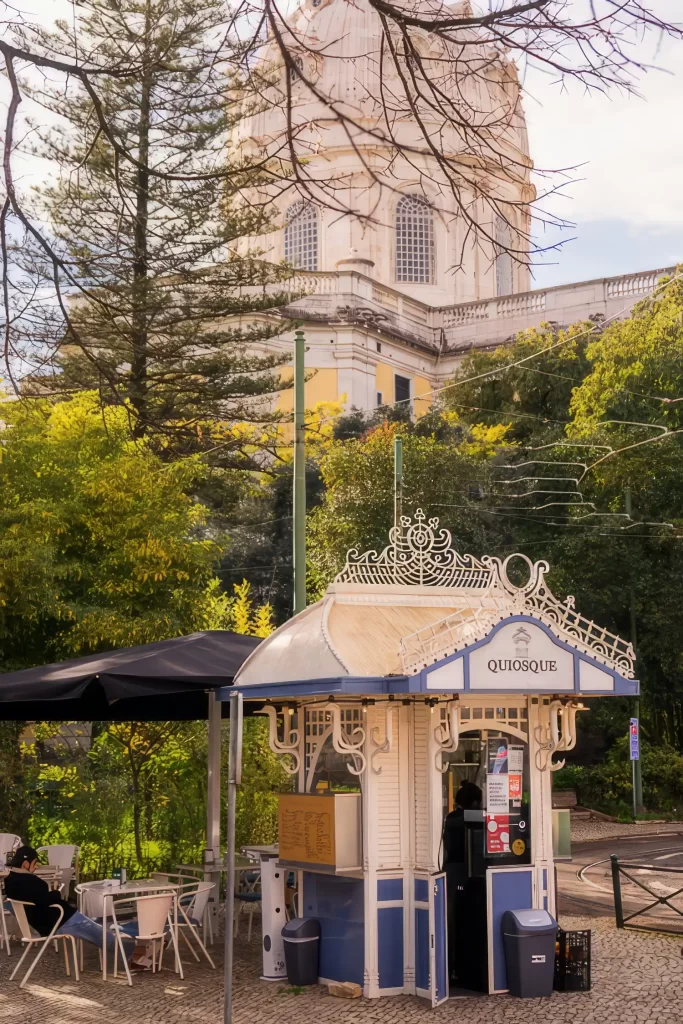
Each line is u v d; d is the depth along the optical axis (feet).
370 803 32.09
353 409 150.71
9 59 20.34
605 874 63.57
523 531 115.55
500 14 16.31
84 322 28.09
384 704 32.30
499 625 30.94
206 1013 30.35
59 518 57.11
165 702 46.62
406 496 105.91
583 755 113.60
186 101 21.16
